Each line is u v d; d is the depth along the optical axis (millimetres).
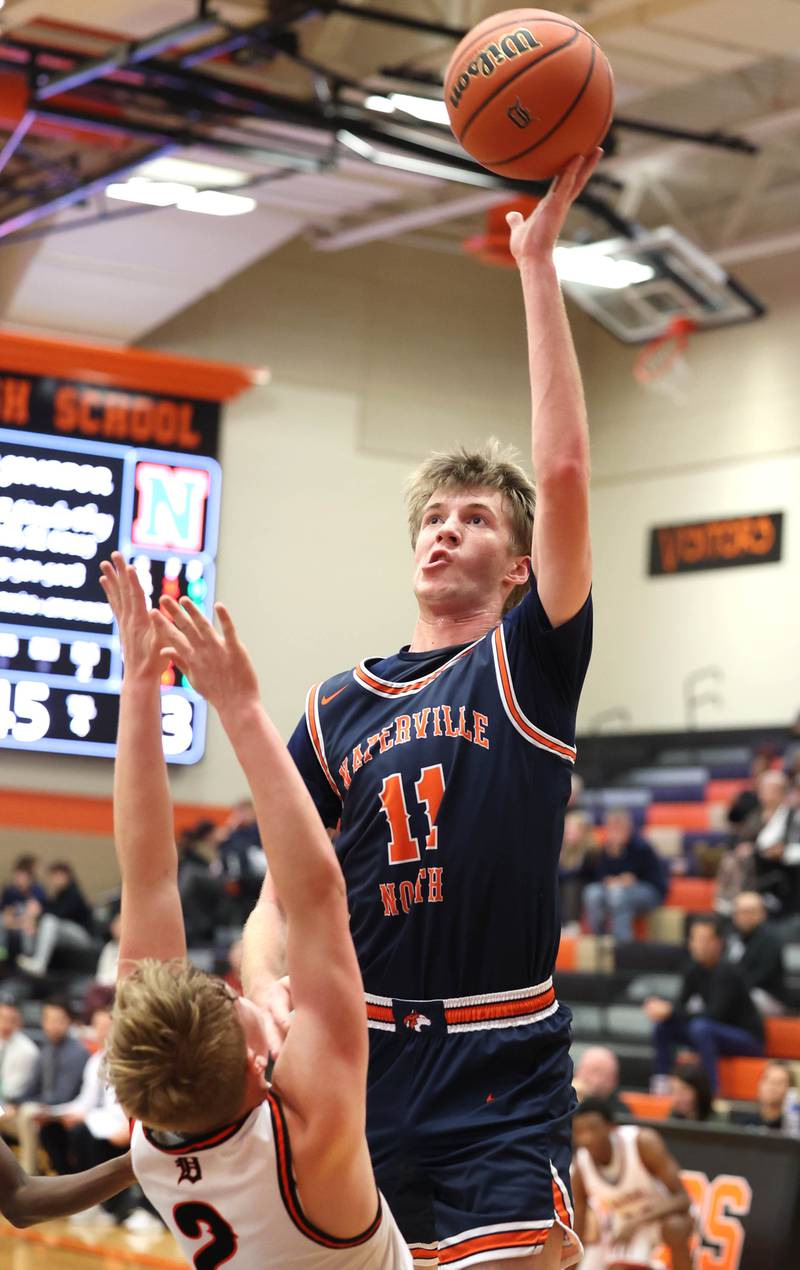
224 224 14656
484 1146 2754
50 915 14922
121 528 16797
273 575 17859
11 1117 11539
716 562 17922
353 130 11508
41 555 16375
